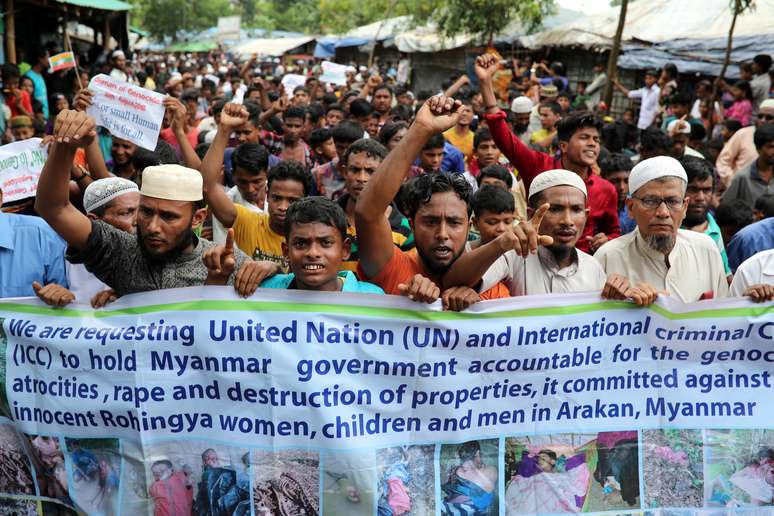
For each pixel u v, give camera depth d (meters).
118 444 3.15
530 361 3.11
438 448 3.11
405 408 3.09
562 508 3.15
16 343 3.18
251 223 4.71
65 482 3.21
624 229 5.98
